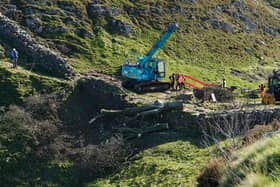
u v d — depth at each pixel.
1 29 55.06
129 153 37.28
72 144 40.12
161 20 71.56
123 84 49.25
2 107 43.06
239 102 43.06
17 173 37.44
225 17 80.00
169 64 61.09
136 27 67.62
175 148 35.25
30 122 41.19
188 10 76.25
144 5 72.62
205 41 71.81
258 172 15.70
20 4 62.72
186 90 50.06
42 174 37.28
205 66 65.12
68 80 48.00
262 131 28.88
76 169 37.38
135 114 41.22
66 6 65.06
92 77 48.00
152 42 65.94
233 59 70.31
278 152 16.55
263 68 70.12
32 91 45.12
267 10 92.19
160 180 31.27
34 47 52.25
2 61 49.94
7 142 39.41
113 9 68.31
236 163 18.31
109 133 40.72
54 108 43.50
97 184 34.88
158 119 40.09
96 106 45.91
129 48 61.56
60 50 57.34
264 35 82.50
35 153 38.84
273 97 41.59
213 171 22.58
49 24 60.69
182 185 28.83
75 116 44.00
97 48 59.59
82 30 61.94
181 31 71.00
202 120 36.56
